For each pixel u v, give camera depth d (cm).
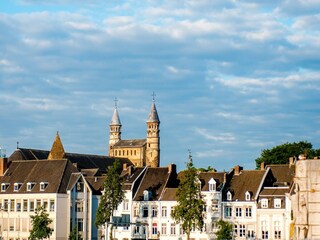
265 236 16375
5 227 18600
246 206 16738
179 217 15500
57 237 17762
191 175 15612
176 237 17475
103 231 18512
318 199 8612
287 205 16075
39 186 18262
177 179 18612
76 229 17475
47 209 17988
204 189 17312
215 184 17225
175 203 17562
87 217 18400
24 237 18225
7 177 19125
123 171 19425
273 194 16488
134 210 18175
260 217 16500
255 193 16788
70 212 18088
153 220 17888
